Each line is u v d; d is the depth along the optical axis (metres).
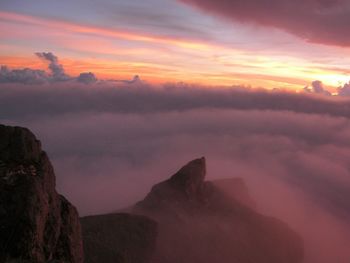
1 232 24.36
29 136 29.25
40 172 28.16
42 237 26.03
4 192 25.62
